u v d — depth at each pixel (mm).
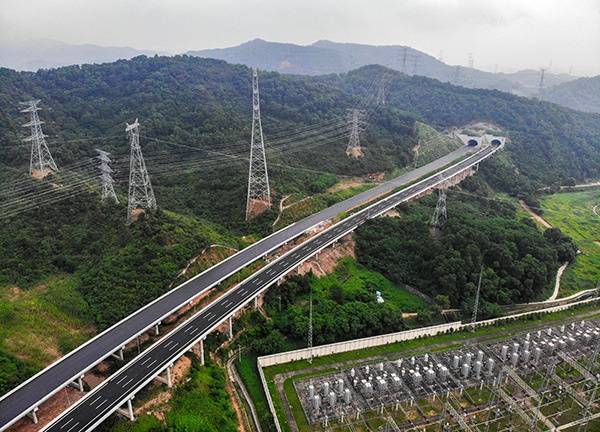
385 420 113125
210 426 105688
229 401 117188
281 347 135625
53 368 108875
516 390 124125
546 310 161500
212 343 132750
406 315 155625
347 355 135875
